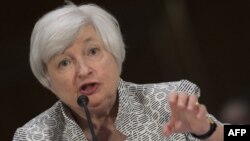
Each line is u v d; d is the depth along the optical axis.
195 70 13.30
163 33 13.34
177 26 13.26
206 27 13.16
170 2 13.16
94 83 4.50
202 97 13.16
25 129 4.97
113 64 4.62
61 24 4.43
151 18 13.28
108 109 4.73
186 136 4.83
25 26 13.05
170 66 13.45
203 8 13.14
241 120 7.38
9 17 13.02
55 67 4.55
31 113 13.53
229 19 12.98
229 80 13.06
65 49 4.46
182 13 13.21
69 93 4.57
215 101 13.10
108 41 4.58
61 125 4.93
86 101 4.41
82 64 4.47
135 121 4.83
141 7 13.20
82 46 4.48
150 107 4.89
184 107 4.13
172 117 4.23
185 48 13.30
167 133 4.25
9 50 13.24
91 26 4.53
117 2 13.04
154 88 5.01
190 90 4.99
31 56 4.64
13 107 13.62
